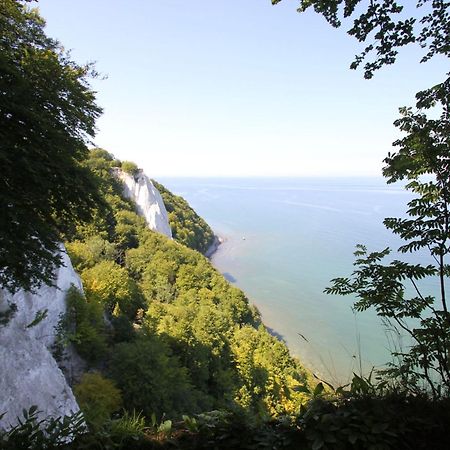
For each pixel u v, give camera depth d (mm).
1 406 13641
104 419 3742
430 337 3895
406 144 4590
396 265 4402
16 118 8477
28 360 15562
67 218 11234
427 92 4371
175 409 23328
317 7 5332
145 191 75438
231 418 3559
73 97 9500
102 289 38281
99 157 75312
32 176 8438
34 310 22688
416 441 2955
